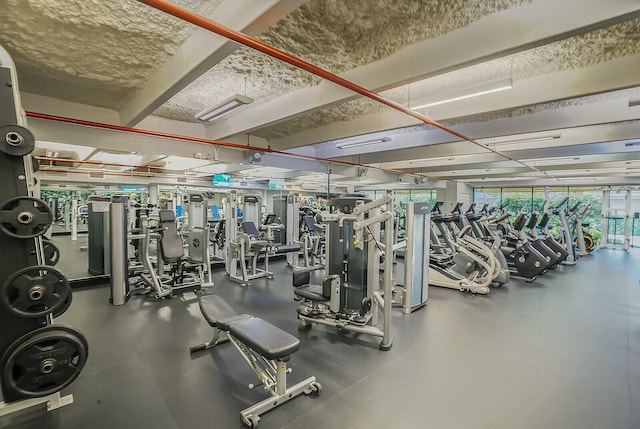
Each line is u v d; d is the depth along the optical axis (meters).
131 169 8.36
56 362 1.79
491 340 3.14
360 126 4.19
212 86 3.03
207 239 5.25
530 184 10.70
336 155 6.07
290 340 2.08
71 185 11.55
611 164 6.84
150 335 3.16
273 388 2.11
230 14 1.70
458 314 3.94
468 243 5.36
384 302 2.90
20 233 1.75
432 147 6.02
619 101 3.31
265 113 3.57
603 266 7.34
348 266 3.58
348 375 2.45
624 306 4.30
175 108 3.83
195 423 1.88
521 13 1.78
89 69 2.62
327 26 1.99
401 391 2.24
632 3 1.49
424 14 1.86
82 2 1.74
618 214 10.55
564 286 5.43
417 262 4.11
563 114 3.65
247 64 2.52
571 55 2.38
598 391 2.26
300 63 1.92
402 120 3.77
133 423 1.88
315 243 6.66
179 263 4.85
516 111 3.74
